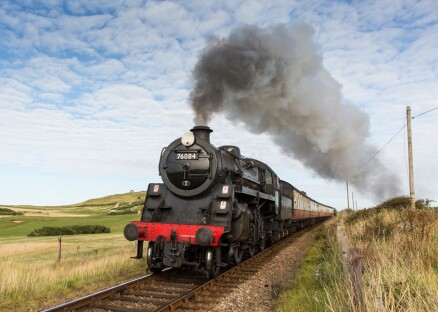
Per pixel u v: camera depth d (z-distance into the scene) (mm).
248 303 6535
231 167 9953
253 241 10914
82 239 26250
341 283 5484
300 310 5715
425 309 4594
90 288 7723
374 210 19812
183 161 9109
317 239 17875
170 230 8164
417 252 7141
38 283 7504
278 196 15812
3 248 20734
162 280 8180
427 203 18766
